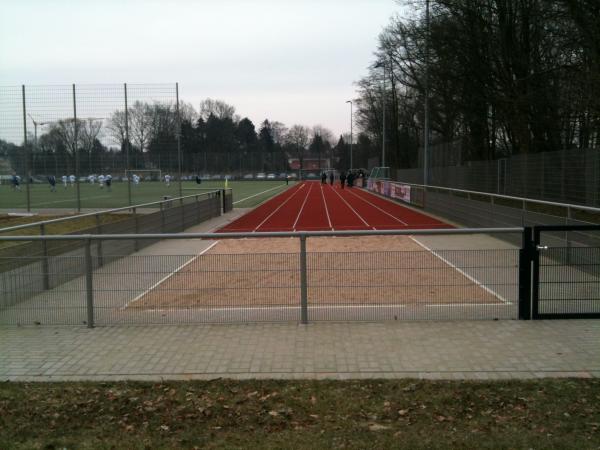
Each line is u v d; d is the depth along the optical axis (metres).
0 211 25.67
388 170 58.50
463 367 5.62
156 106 23.95
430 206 29.97
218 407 4.72
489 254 7.27
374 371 5.55
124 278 7.40
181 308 7.36
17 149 23.48
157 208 21.70
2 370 5.76
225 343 6.49
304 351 6.16
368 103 85.06
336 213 30.73
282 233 7.06
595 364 5.67
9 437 4.24
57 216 22.64
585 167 16.47
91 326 7.25
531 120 27.58
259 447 4.02
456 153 36.50
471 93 31.84
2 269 7.47
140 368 5.75
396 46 47.72
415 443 4.02
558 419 4.38
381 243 11.66
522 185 21.67
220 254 7.42
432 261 7.31
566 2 19.47
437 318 7.29
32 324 7.41
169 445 4.08
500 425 4.29
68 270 7.41
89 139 23.53
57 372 5.69
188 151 122.00
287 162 120.38
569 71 22.91
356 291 7.35
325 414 4.55
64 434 4.29
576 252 7.22
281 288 7.38
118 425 4.43
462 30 29.39
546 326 6.92
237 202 41.34
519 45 27.12
